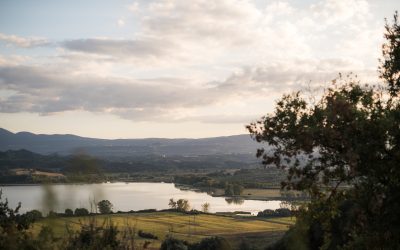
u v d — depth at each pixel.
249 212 168.50
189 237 102.75
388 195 12.80
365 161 12.80
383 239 12.86
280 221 139.00
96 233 13.77
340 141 12.73
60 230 12.61
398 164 12.60
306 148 13.09
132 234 15.67
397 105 13.73
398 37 14.59
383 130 12.59
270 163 13.90
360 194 13.26
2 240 12.21
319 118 13.27
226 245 45.91
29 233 12.60
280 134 13.55
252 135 13.99
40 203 11.39
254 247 50.78
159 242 86.88
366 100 13.50
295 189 13.79
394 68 14.48
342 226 18.55
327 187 14.30
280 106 13.80
